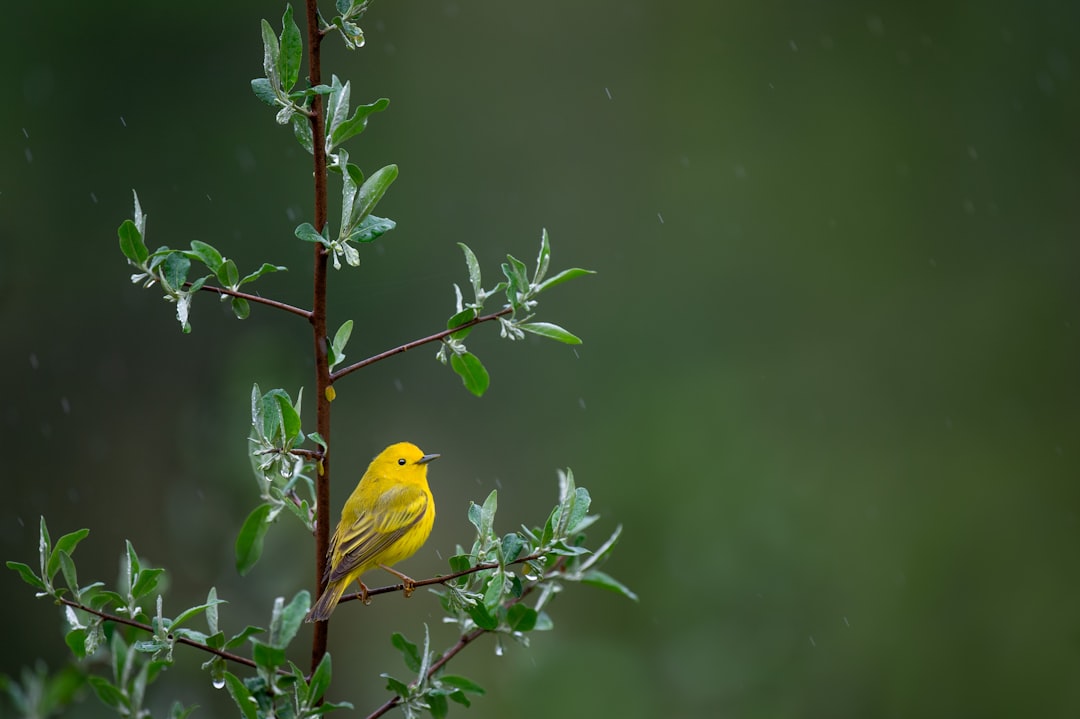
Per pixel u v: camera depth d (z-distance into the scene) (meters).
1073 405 17.66
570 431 17.59
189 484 9.34
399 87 19.47
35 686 5.74
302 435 4.82
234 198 17.34
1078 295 18.50
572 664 11.68
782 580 12.73
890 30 20.64
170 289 4.70
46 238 16.70
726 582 12.64
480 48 20.11
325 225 4.75
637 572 15.36
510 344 18.11
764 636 12.25
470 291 18.03
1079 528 16.42
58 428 15.84
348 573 6.26
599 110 20.17
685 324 18.81
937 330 18.69
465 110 19.62
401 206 18.66
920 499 16.95
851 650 14.02
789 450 17.45
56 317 16.36
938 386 18.27
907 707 14.37
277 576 9.13
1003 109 19.95
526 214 19.19
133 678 5.64
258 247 17.16
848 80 20.56
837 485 16.97
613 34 20.67
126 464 15.70
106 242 16.84
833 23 20.80
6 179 16.75
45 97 17.22
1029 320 18.39
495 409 17.50
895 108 20.31
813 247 19.47
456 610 5.11
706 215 19.61
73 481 15.53
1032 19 20.06
